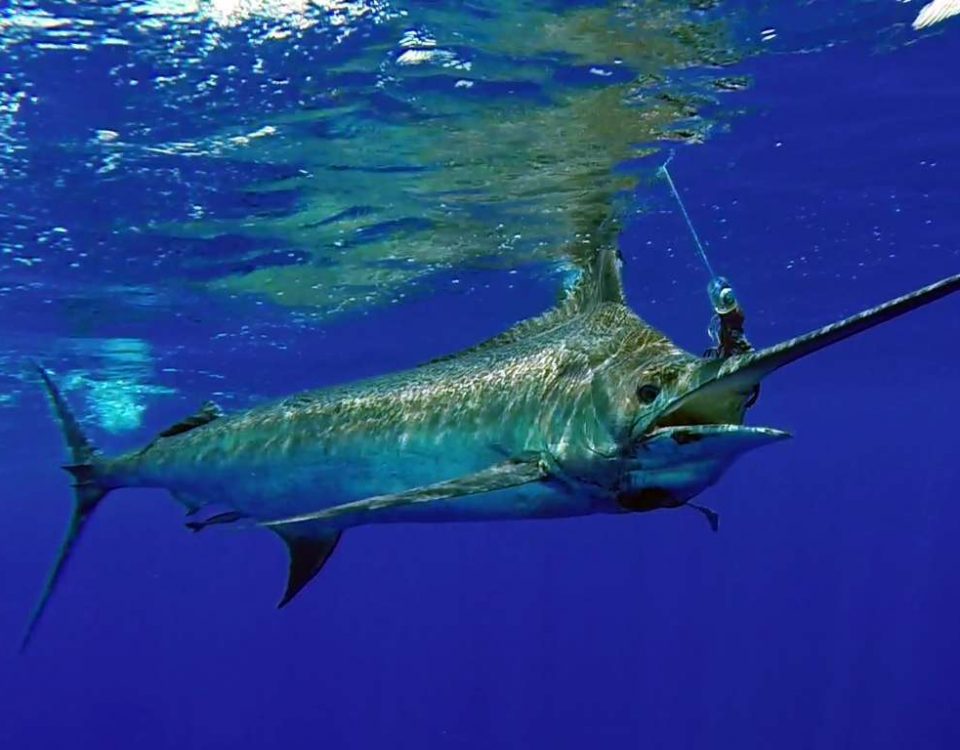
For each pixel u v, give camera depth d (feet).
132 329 53.47
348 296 51.90
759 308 68.64
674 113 32.22
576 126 32.35
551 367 15.29
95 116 28.66
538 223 41.81
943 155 39.09
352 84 28.12
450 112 30.58
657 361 13.67
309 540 19.06
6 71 25.79
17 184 32.99
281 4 23.80
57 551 22.03
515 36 26.08
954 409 138.82
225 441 19.63
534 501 14.99
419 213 39.68
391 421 17.26
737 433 11.90
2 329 50.80
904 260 56.39
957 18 27.40
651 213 42.68
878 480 277.44
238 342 60.29
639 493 13.96
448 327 62.28
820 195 43.39
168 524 252.01
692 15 25.63
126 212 36.29
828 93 32.19
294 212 38.22
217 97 28.14
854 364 94.17
